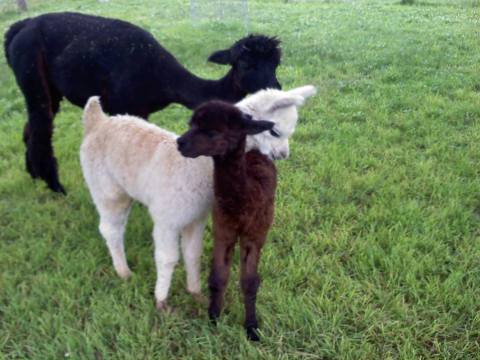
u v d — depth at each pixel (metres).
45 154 2.33
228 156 1.35
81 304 1.68
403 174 2.45
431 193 2.30
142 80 2.20
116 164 1.63
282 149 1.68
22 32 2.26
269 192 1.49
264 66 2.10
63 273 1.79
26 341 1.53
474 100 3.33
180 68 2.24
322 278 1.74
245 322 1.56
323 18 6.62
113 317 1.58
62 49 2.23
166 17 6.64
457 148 2.70
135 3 7.98
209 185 1.51
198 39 5.13
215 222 1.47
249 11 7.18
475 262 1.83
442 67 4.11
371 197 2.29
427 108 3.19
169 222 1.52
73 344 1.49
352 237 1.99
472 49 4.66
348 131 2.96
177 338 1.55
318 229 2.06
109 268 1.84
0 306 1.66
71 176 2.52
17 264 1.88
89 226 2.12
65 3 8.16
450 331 1.54
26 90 2.28
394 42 5.01
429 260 1.79
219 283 1.53
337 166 2.52
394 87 3.64
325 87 3.72
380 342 1.52
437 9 7.27
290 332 1.54
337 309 1.59
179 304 1.69
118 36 2.18
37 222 2.13
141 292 1.71
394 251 1.83
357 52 4.63
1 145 2.90
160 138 1.60
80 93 2.28
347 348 1.47
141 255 1.91
